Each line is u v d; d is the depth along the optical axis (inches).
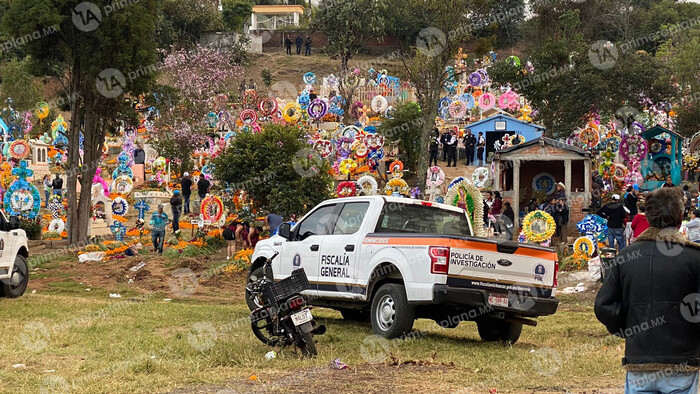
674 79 1801.2
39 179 1754.4
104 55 1087.0
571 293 762.8
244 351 381.4
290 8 3924.7
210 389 307.6
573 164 1279.5
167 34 3161.9
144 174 1828.2
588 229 909.8
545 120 1749.5
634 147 1465.3
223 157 1122.7
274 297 383.6
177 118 1868.8
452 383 325.1
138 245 1051.9
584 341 466.3
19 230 636.7
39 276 855.7
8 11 1085.1
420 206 483.8
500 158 1192.2
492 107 1940.2
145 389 305.9
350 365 361.7
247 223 984.3
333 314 599.2
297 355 380.5
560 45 1779.0
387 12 2664.9
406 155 1706.4
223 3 3535.9
